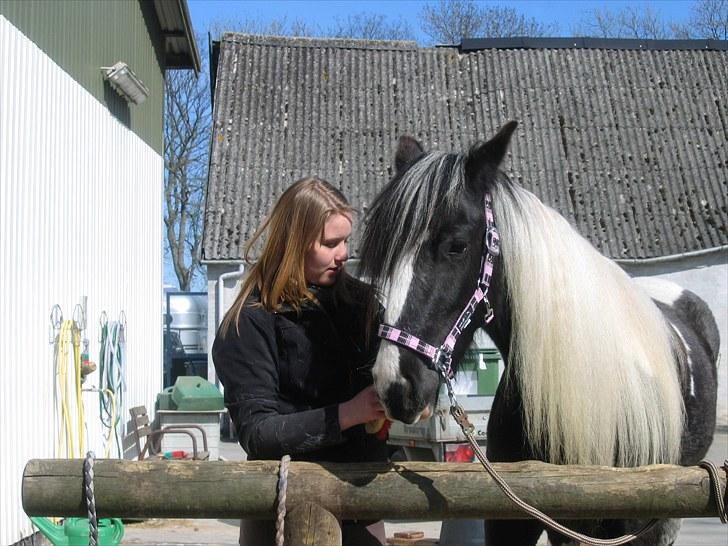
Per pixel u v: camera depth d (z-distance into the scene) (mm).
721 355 12352
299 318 2221
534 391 2402
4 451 5227
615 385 2428
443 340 2197
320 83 14625
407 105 14359
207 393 8281
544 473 2035
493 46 15664
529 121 14180
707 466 2035
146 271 10047
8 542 5250
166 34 11320
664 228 12586
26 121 5793
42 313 6031
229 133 13570
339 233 2223
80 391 6449
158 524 6852
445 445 6762
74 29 7074
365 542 2264
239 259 11789
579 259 2502
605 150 13750
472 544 4992
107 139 8172
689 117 14328
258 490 1994
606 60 15383
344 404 2066
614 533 2611
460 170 2332
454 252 2246
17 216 5566
